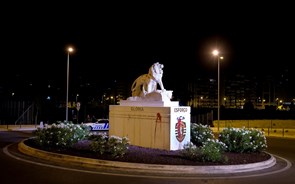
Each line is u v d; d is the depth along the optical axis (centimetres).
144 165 1360
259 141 1916
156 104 1966
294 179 1284
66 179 1173
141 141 1973
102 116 6166
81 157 1488
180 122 1867
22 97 6838
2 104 5019
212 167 1379
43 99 7088
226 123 5209
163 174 1305
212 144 1571
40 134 1875
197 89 12000
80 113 6216
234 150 1878
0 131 3516
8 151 1866
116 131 2178
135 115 2034
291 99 11919
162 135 1847
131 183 1136
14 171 1298
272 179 1278
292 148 2417
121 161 1421
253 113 6531
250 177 1307
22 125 4434
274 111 6512
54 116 5788
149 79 2103
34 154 1709
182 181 1191
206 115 5344
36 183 1109
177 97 7881
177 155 1620
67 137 1822
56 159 1548
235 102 14162
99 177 1216
